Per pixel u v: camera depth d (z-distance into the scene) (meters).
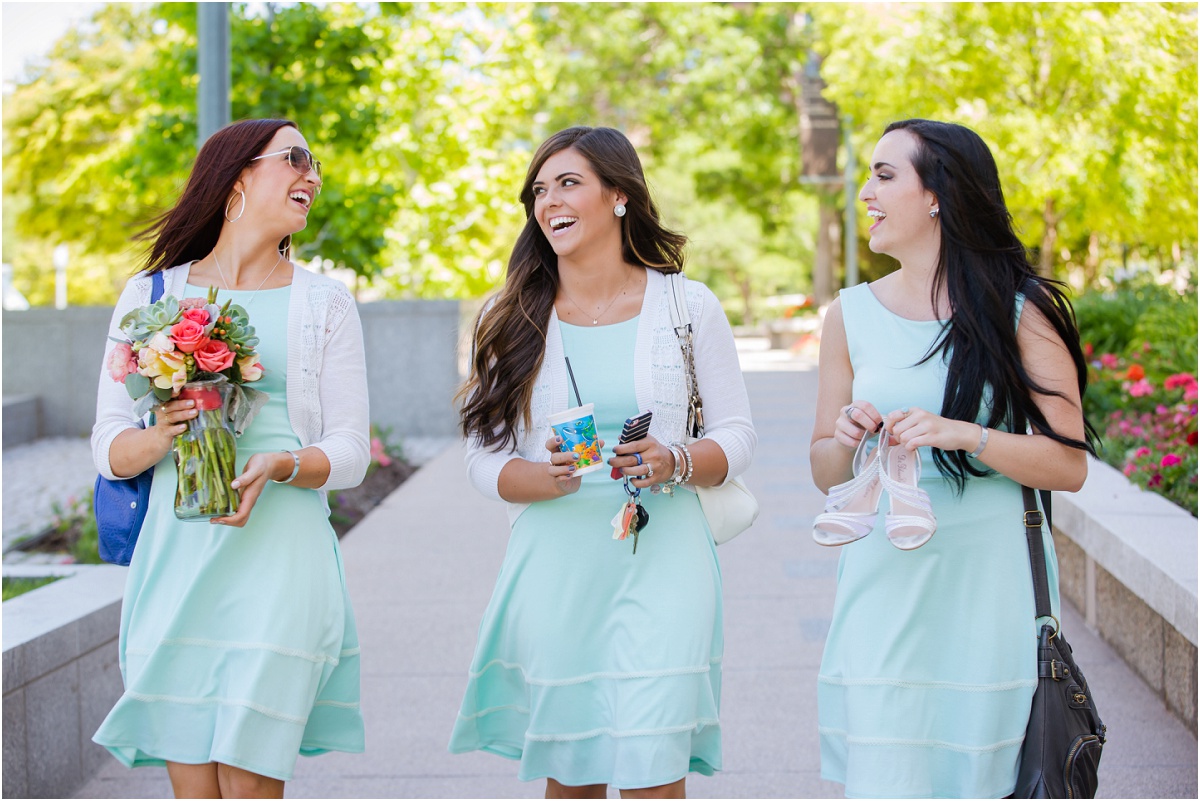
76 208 17.88
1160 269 16.31
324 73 10.45
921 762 2.60
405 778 3.95
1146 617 4.67
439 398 12.40
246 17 10.16
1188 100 11.69
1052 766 2.55
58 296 23.25
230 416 2.68
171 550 2.80
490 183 14.21
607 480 2.88
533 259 2.98
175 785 2.76
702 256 35.41
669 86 27.12
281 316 2.85
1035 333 2.62
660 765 2.71
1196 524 4.93
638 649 2.80
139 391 2.60
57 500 9.14
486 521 7.98
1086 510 5.26
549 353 2.94
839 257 28.80
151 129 10.62
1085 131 12.34
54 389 12.99
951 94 13.26
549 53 25.70
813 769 3.94
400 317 12.35
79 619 3.92
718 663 2.95
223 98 6.01
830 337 2.87
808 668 4.91
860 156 22.52
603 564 2.86
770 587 6.14
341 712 2.96
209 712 2.72
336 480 2.82
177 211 2.90
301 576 2.78
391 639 5.39
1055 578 2.70
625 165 2.91
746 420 2.99
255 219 2.87
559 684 2.86
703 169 28.17
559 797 2.96
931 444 2.50
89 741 4.00
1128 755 3.99
